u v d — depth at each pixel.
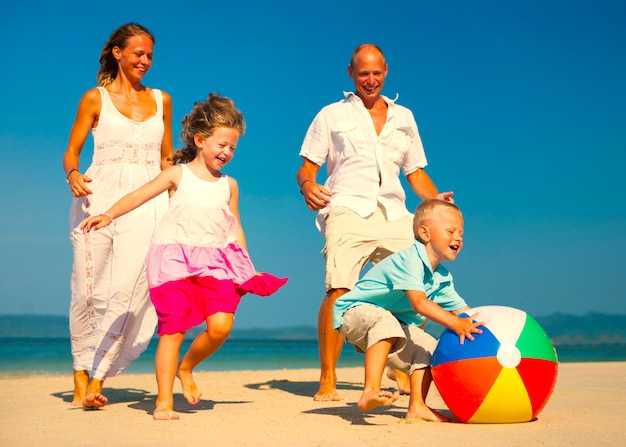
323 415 4.80
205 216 5.06
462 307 4.67
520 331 4.12
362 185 6.07
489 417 4.11
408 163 6.43
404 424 4.22
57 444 3.77
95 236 5.67
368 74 6.07
